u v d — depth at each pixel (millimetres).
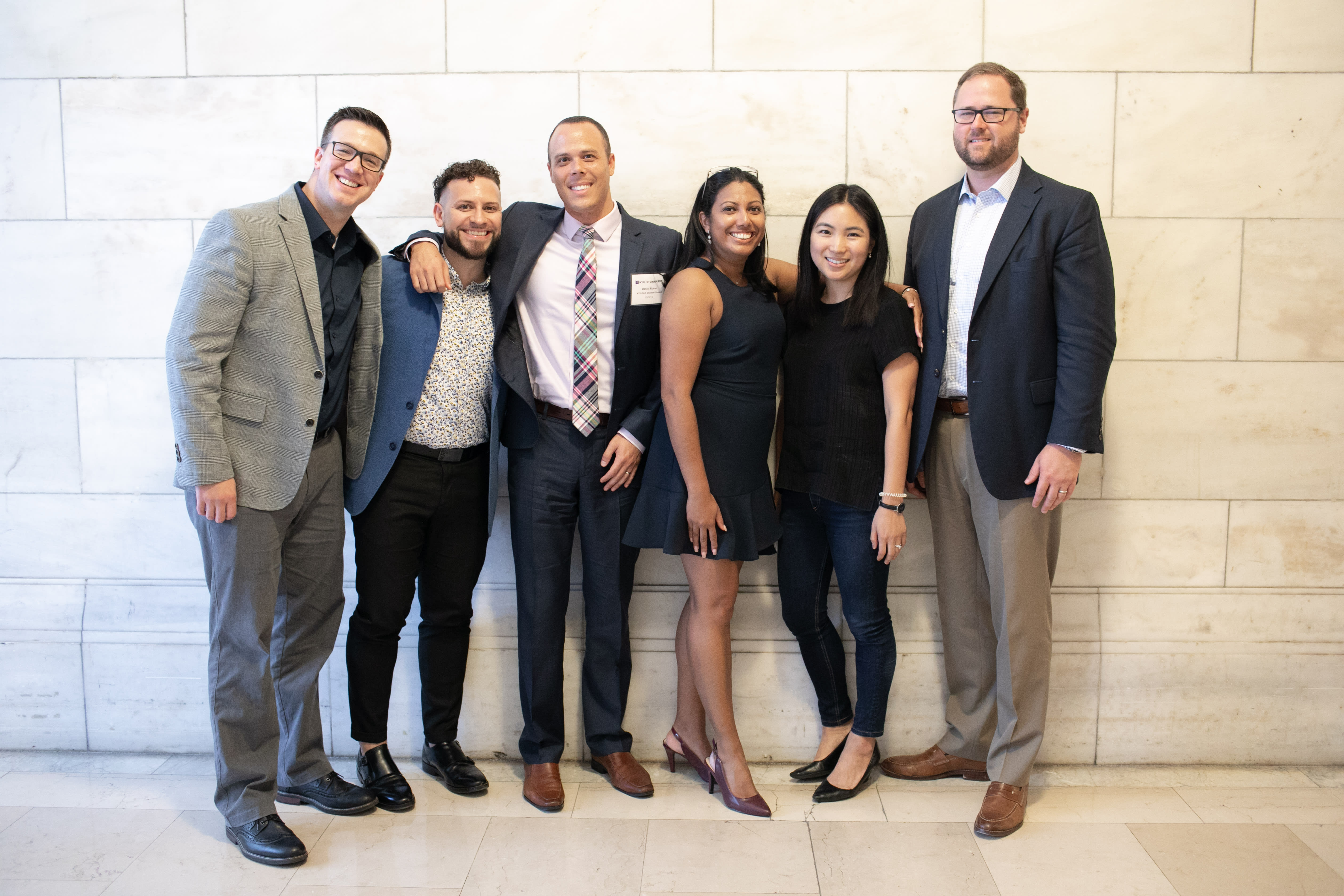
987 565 2471
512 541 2654
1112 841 2363
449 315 2406
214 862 2256
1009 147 2297
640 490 2490
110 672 2842
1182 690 2779
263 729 2285
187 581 2832
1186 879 2189
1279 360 2721
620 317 2410
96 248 2764
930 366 2447
